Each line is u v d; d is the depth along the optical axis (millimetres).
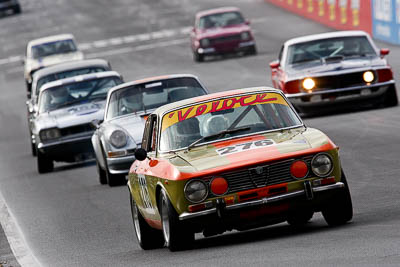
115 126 52719
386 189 37938
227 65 120750
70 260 33125
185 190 28562
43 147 64000
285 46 70000
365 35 68688
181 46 154125
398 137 52531
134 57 147875
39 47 112312
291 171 28641
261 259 25453
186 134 31453
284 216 28922
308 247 26422
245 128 31219
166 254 30266
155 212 31391
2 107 126875
